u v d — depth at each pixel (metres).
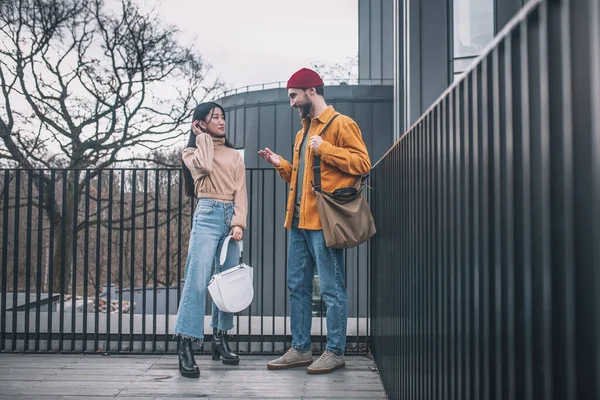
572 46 0.82
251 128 12.79
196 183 3.51
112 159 13.73
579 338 0.80
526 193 0.98
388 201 2.94
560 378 0.88
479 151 1.29
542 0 0.91
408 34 6.54
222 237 3.51
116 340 4.06
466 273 1.38
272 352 3.90
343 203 3.18
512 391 1.05
